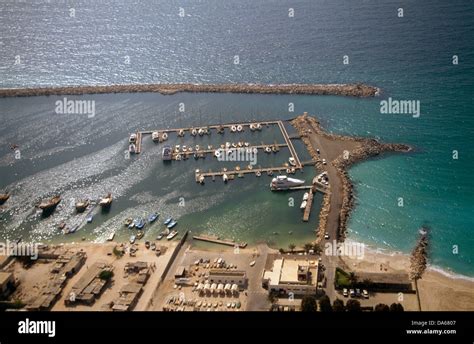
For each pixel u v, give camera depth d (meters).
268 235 199.00
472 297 163.50
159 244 195.62
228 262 183.25
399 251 188.12
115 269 182.50
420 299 162.75
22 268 185.12
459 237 194.38
